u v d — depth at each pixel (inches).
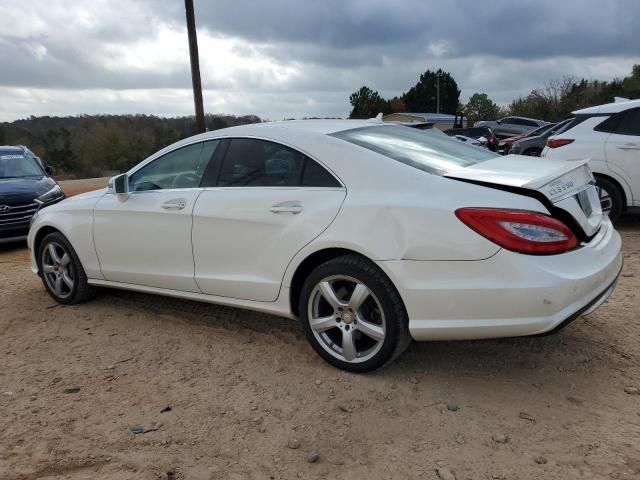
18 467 114.9
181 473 112.1
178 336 179.6
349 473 111.2
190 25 614.2
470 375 147.3
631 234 301.3
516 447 116.9
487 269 125.5
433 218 130.2
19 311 210.8
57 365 162.2
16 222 345.1
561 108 2198.6
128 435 125.4
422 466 112.2
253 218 157.2
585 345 160.9
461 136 1012.5
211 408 135.9
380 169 142.8
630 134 298.0
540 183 128.1
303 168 153.8
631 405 130.3
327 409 133.6
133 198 188.4
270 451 118.7
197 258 172.2
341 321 147.3
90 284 208.2
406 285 133.1
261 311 163.2
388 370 150.7
